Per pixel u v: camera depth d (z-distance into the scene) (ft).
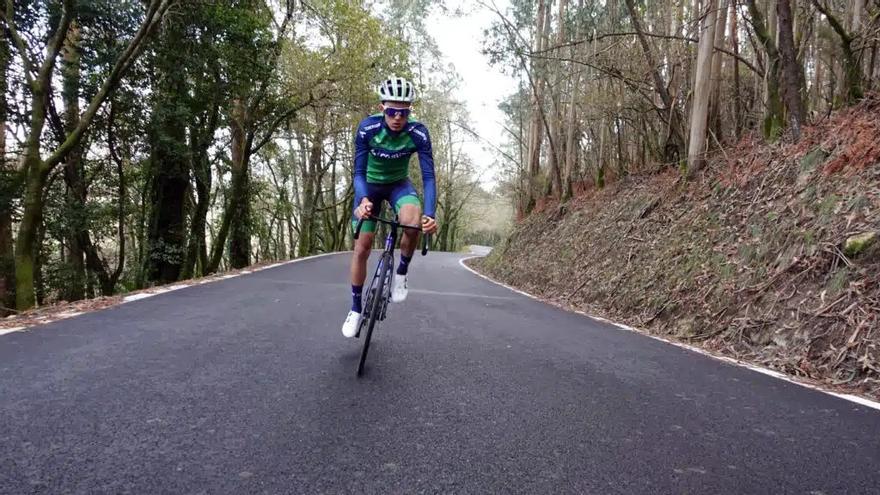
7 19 27.76
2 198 29.94
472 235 259.60
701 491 6.98
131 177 44.70
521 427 9.02
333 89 53.88
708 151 33.45
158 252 41.63
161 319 16.84
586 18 41.78
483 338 16.71
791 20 26.17
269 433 8.22
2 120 31.32
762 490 7.09
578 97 50.37
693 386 12.28
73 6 28.02
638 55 37.60
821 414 10.51
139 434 7.93
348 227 139.64
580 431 8.96
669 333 21.40
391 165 12.69
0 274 33.99
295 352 13.43
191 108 39.40
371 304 13.48
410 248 12.98
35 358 11.63
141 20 33.32
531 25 55.98
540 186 70.59
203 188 45.14
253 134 50.14
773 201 23.70
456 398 10.41
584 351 15.74
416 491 6.66
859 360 13.78
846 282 16.28
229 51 39.29
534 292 39.29
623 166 48.55
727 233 24.61
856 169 20.39
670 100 36.99
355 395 10.25
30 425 8.04
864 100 24.27
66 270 40.83
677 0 36.11
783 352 16.02
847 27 28.04
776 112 28.81
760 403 11.12
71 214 35.35
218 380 10.75
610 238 37.24
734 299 20.11
